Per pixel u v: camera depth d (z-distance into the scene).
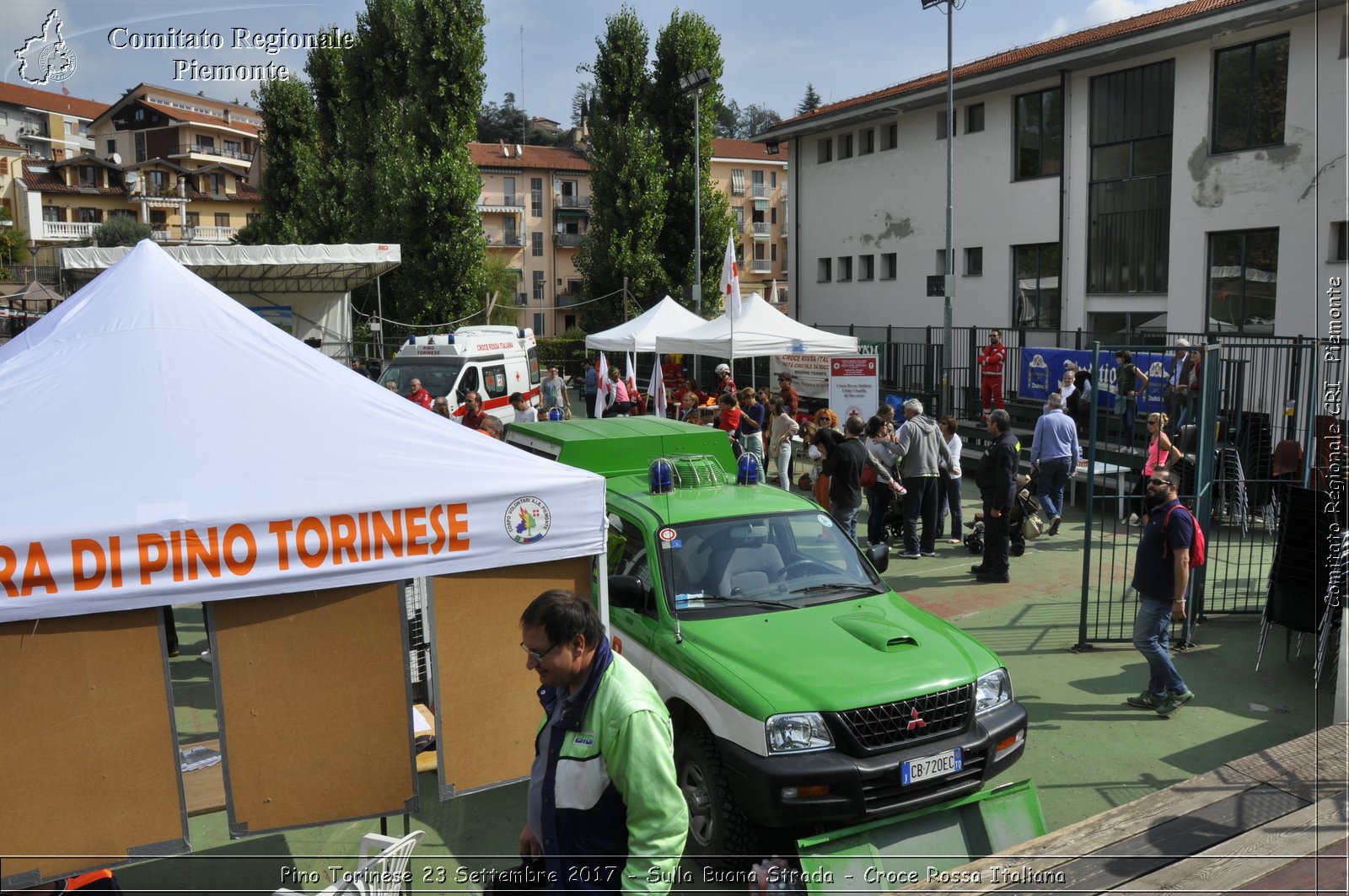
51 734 3.70
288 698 4.11
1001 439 10.35
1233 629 8.72
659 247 35.31
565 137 100.56
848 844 4.45
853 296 32.22
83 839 3.77
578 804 2.76
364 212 34.44
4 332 31.33
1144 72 22.22
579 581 4.76
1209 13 19.61
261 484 4.02
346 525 4.09
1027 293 25.94
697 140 27.44
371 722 4.26
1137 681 7.46
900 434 11.54
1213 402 8.38
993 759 4.89
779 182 71.25
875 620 5.41
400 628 4.29
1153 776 5.82
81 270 21.66
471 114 31.94
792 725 4.53
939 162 28.33
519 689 4.64
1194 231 21.17
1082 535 12.65
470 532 4.35
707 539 5.98
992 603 9.59
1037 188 25.16
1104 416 15.98
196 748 5.12
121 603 3.71
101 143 63.00
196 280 4.91
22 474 3.78
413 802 4.38
